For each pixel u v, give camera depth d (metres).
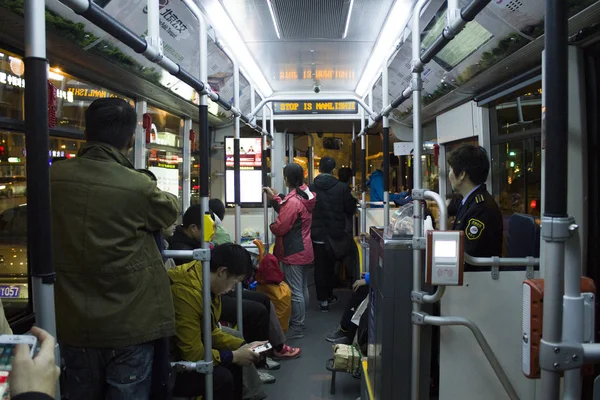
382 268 2.35
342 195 5.68
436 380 2.51
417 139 2.28
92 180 1.68
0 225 2.46
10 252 2.49
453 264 1.93
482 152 2.71
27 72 1.18
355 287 4.30
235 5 3.50
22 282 2.54
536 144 3.21
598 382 1.12
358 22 3.93
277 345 4.02
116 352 1.71
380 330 2.37
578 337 1.13
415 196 2.20
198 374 2.50
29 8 1.17
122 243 1.68
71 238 1.65
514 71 3.25
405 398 2.31
